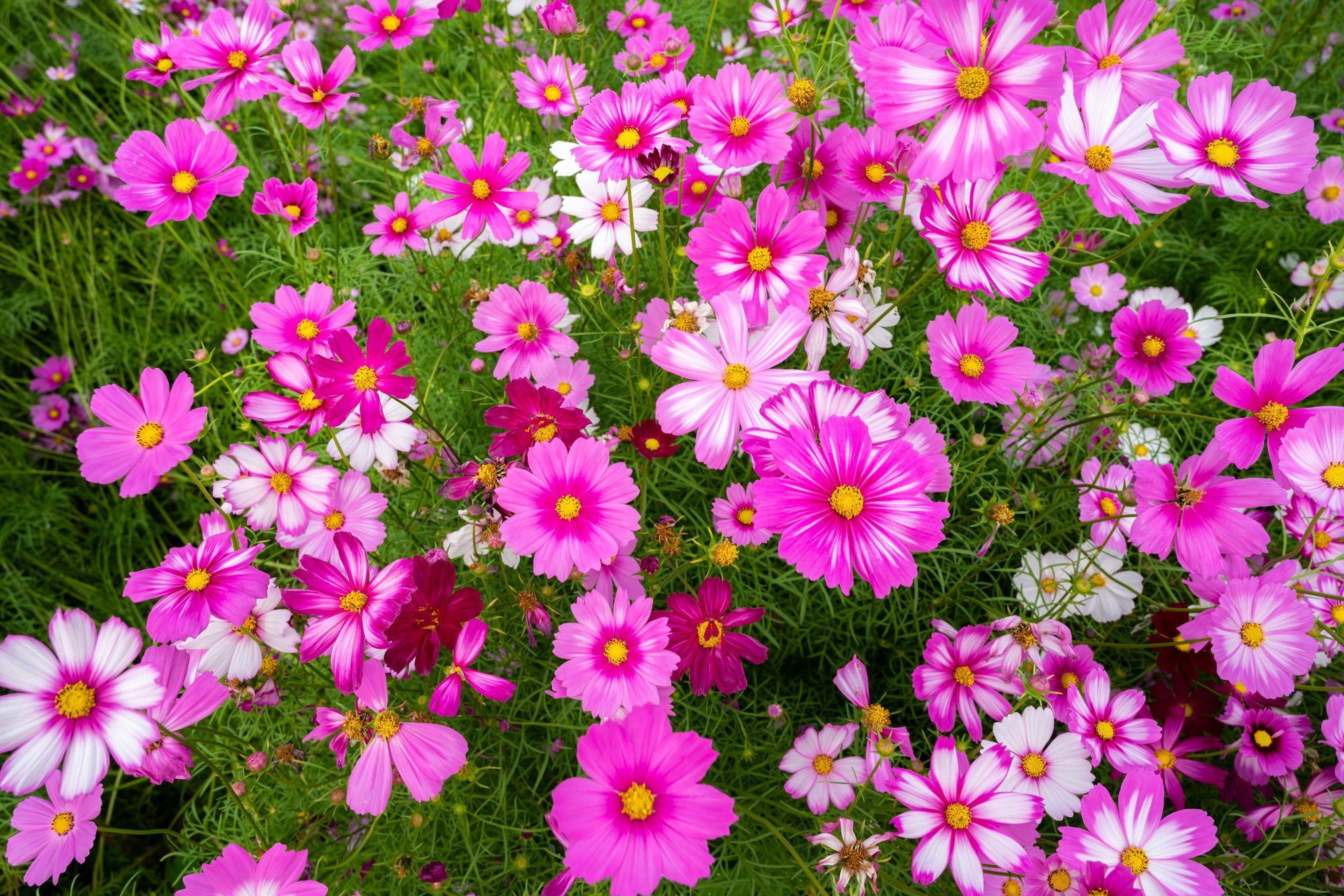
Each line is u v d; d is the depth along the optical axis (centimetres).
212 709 42
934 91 40
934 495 54
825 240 53
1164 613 50
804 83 47
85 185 87
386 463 48
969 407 61
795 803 51
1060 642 46
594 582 45
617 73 80
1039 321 66
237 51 59
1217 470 45
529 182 68
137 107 95
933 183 43
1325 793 47
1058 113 44
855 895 41
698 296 61
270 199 60
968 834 41
